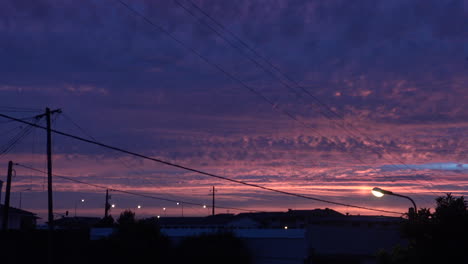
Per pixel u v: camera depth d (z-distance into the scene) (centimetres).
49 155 2750
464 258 1856
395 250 2303
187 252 3106
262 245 2939
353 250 2902
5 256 3145
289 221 6184
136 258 3194
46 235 3325
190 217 7075
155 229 3322
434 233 1917
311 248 2755
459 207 1917
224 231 3081
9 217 4872
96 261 3288
